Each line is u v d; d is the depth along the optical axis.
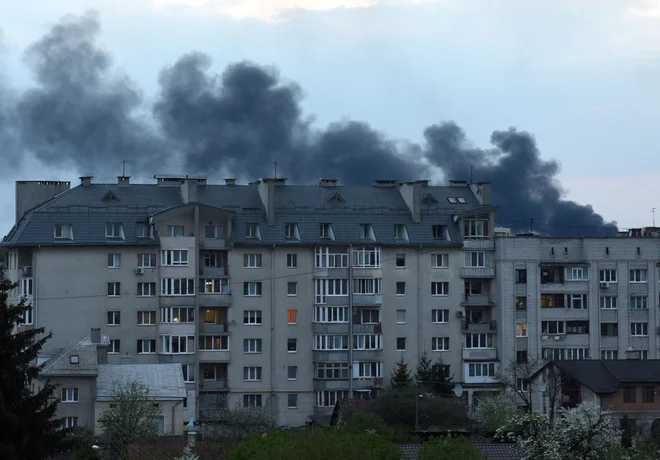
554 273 145.25
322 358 137.25
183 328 133.75
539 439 63.38
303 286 138.50
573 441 63.31
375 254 140.00
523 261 144.00
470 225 144.12
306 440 64.94
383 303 140.50
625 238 146.62
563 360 121.06
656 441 88.44
